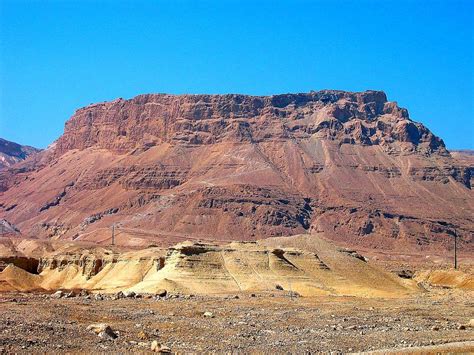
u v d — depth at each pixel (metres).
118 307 154.38
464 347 117.75
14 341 98.06
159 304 165.75
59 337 104.06
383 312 166.12
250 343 116.75
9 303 147.88
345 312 163.38
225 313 153.50
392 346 119.19
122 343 106.06
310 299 192.12
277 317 150.25
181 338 117.62
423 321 151.75
